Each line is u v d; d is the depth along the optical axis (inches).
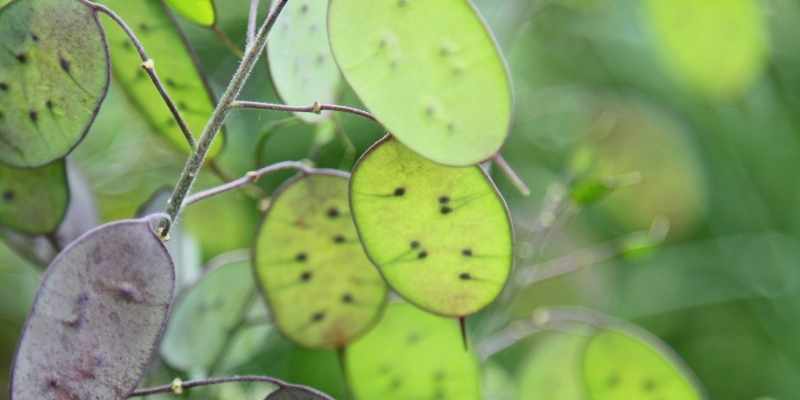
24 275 29.8
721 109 37.5
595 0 35.7
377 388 18.7
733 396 34.9
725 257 36.2
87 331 15.7
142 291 15.7
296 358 26.9
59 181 17.9
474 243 16.5
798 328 35.0
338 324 18.2
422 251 16.6
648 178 30.0
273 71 17.1
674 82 35.9
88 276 15.7
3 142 16.9
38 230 18.1
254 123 30.7
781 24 37.2
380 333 18.4
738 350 35.4
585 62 38.8
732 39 26.5
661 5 26.7
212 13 17.3
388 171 16.3
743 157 37.9
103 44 16.5
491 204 16.4
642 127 29.5
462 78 16.0
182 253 20.3
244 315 19.8
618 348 19.7
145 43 17.6
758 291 35.4
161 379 20.0
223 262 19.7
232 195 23.3
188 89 17.8
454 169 16.3
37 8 16.4
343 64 16.0
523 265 22.9
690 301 35.8
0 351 29.4
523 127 34.5
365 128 30.8
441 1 15.9
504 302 22.7
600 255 30.5
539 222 23.5
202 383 16.3
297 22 17.1
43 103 16.7
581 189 22.6
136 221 15.8
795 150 37.9
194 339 19.7
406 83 16.0
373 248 16.6
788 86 37.9
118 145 25.2
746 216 37.4
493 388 22.9
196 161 16.1
